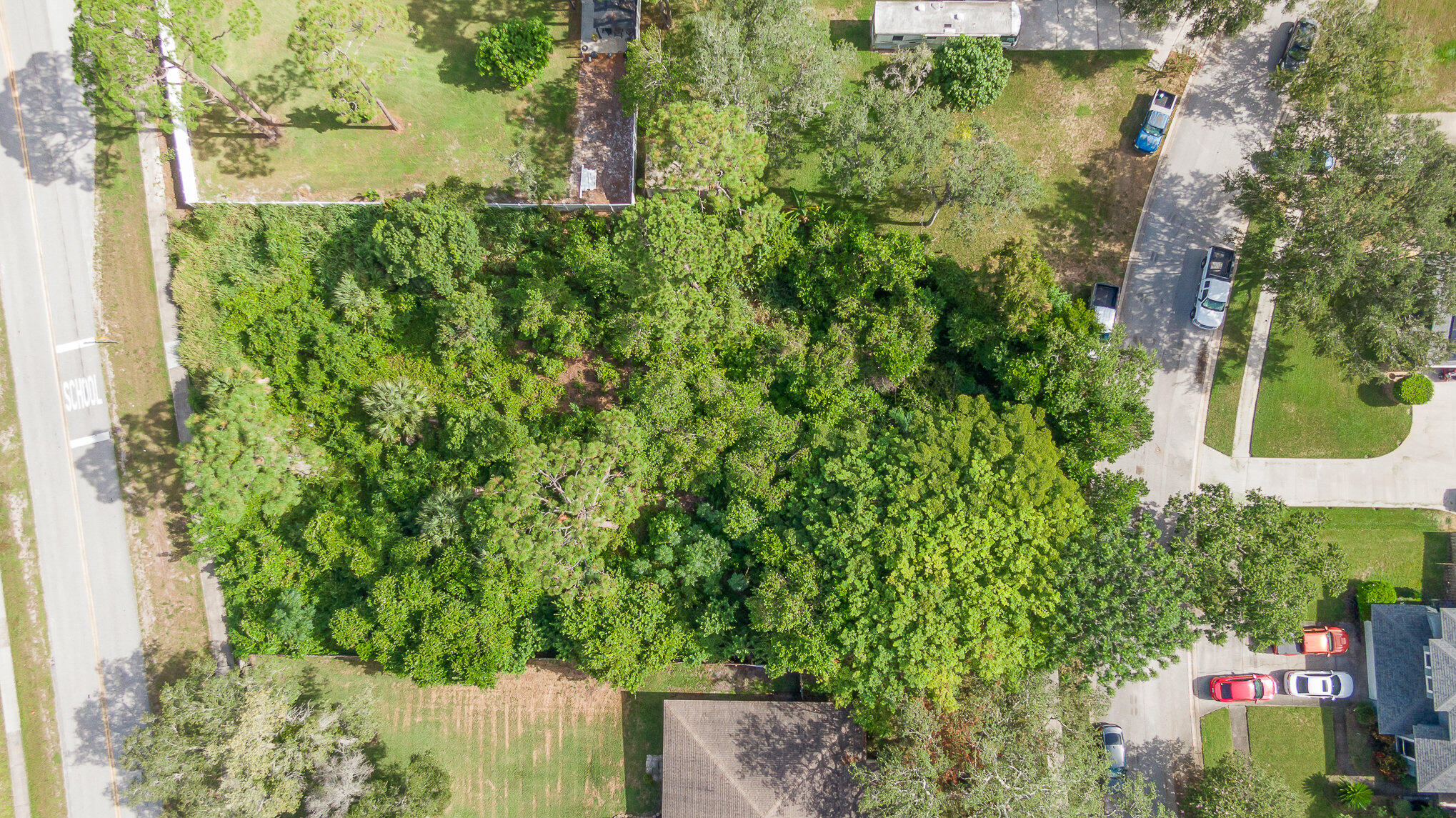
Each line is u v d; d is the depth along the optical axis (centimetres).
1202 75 4900
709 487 4875
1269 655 4919
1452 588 4847
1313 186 4203
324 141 4916
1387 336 4169
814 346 4819
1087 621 4081
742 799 4428
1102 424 4491
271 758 4288
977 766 4216
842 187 4634
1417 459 4881
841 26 4984
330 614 4866
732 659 4788
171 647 5006
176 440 5000
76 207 4928
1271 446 4950
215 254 4875
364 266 4912
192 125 4353
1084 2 4944
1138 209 4941
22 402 4969
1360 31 4209
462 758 4925
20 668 4969
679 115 4112
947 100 4888
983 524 4166
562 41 4925
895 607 4075
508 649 4594
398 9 4906
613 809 4834
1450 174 4041
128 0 3994
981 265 4981
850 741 4491
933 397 4866
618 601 4572
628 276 4575
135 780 4644
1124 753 4922
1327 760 4862
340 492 5019
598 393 5084
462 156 4928
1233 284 4909
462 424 4844
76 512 4994
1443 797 4734
